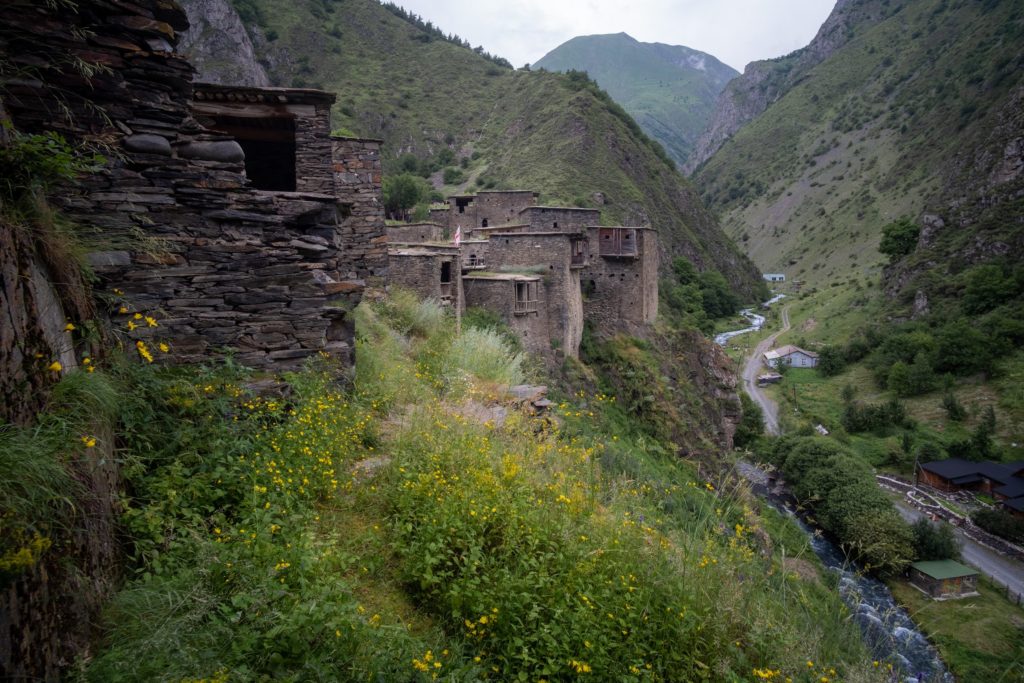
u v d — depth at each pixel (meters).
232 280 5.36
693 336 35.84
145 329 4.93
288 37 102.44
